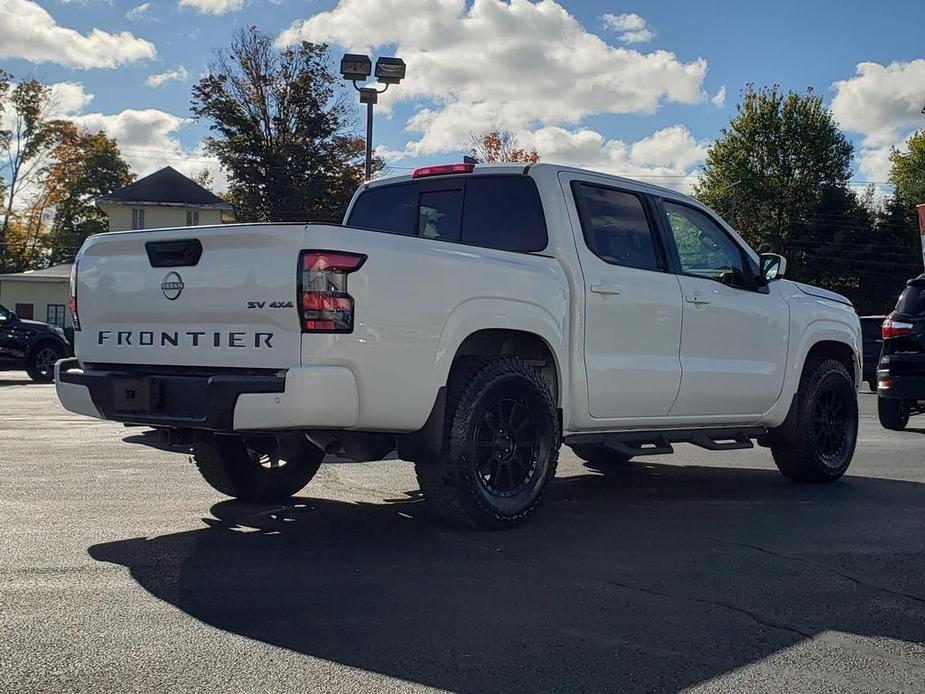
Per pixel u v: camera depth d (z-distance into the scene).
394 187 6.62
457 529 5.35
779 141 52.84
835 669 3.29
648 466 8.27
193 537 5.09
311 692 3.01
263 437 5.43
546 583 4.28
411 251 4.76
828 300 7.66
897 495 6.80
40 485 6.58
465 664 3.27
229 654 3.33
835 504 6.41
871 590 4.28
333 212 52.75
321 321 4.42
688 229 6.55
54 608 3.82
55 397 16.08
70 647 3.38
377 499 6.28
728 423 6.75
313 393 4.38
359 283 4.52
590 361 5.68
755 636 3.62
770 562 4.75
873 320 21.95
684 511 6.09
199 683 3.06
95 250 5.26
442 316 4.84
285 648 3.39
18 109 63.62
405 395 4.70
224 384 4.50
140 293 4.98
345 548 4.88
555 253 5.65
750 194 53.81
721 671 3.25
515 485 5.38
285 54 52.78
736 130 54.06
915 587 4.34
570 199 5.82
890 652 3.47
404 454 4.95
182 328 4.82
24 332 20.69
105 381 4.98
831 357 7.86
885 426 11.63
